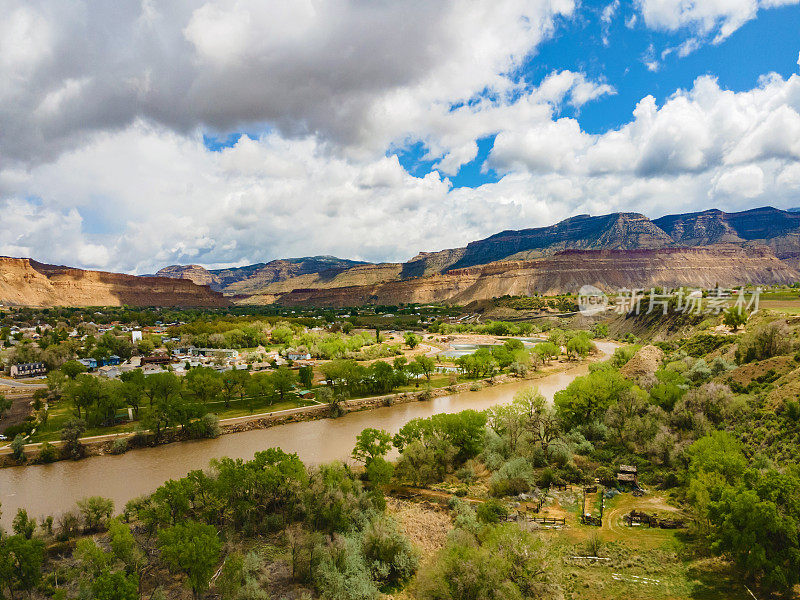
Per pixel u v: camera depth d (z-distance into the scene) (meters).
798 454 57.16
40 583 48.12
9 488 77.62
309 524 61.34
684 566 46.12
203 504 61.19
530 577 43.16
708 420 76.06
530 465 73.25
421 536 59.03
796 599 38.84
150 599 46.78
